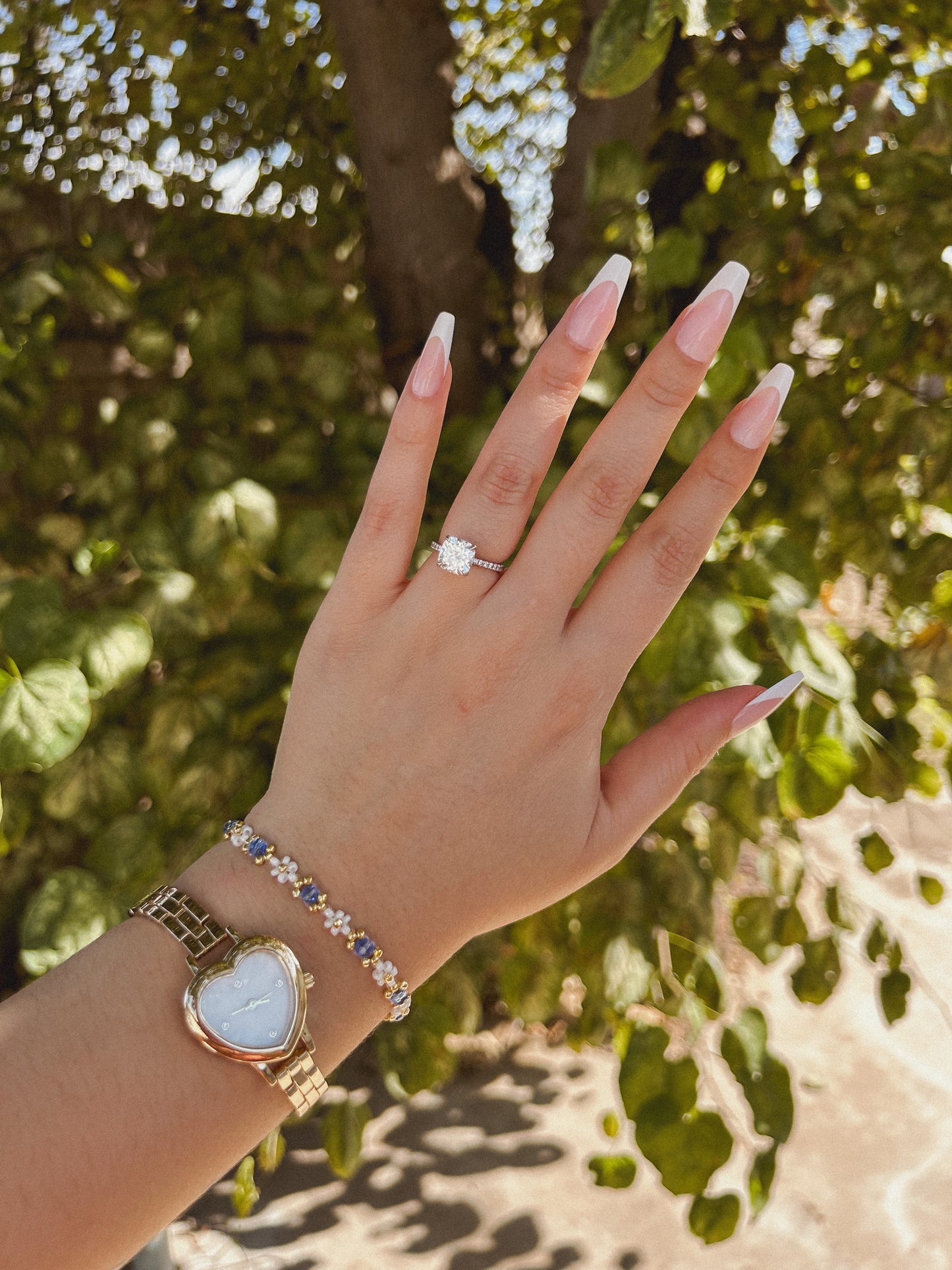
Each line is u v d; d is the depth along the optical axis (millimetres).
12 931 642
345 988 278
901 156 641
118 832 561
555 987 671
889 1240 1071
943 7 699
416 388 294
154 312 704
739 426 299
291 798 291
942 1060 1341
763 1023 617
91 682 492
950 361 712
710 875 710
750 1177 582
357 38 769
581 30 811
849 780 578
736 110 704
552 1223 1106
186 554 581
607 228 662
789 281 697
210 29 1010
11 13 1007
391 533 298
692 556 302
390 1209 1129
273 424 730
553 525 298
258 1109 256
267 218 906
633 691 607
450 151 818
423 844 288
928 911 1597
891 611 762
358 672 297
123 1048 248
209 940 264
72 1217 235
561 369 298
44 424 944
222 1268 1046
